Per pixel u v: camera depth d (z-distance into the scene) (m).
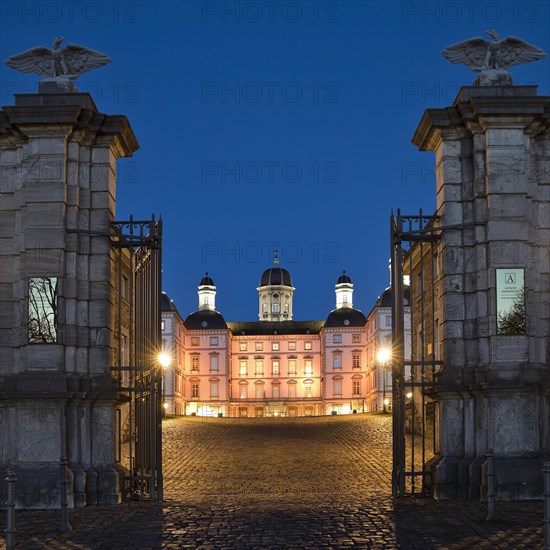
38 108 18.17
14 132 18.50
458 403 18.28
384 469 25.84
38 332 18.03
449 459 17.98
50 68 19.08
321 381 119.50
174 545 12.52
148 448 19.36
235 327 126.31
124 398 19.00
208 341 117.81
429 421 31.77
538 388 17.70
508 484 17.28
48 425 17.69
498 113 18.11
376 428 42.59
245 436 40.50
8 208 18.70
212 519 14.84
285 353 121.94
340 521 14.41
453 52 19.19
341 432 41.66
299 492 20.72
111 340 18.92
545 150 18.75
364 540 12.66
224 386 116.94
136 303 19.80
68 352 18.22
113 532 13.82
